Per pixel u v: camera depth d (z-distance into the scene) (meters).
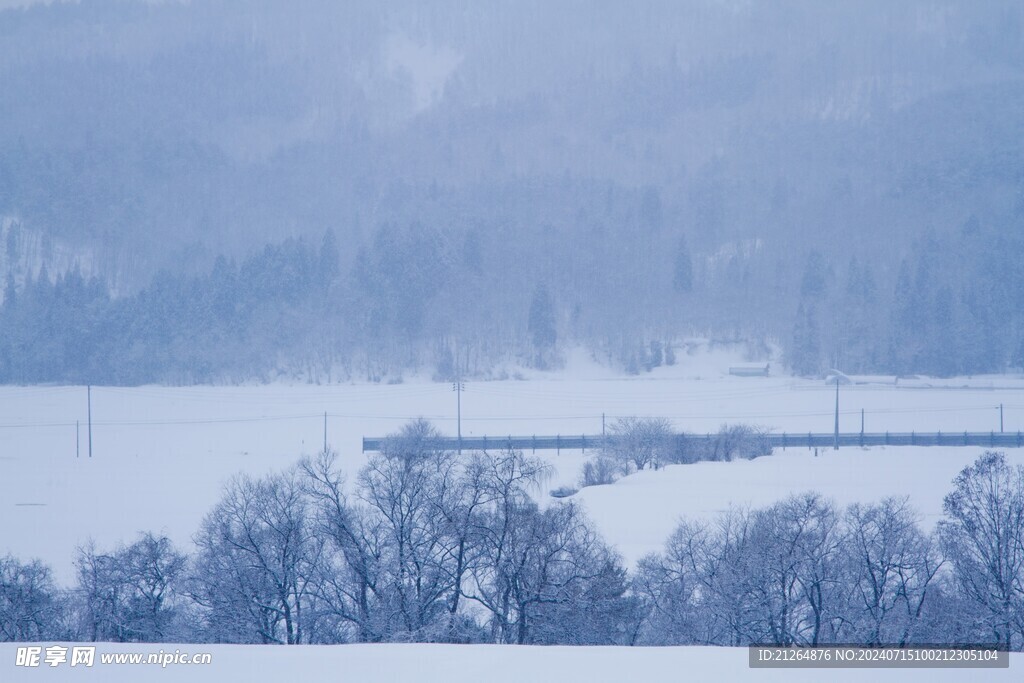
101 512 156.00
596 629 80.31
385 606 84.00
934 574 83.31
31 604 87.81
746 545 85.62
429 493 94.38
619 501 140.50
